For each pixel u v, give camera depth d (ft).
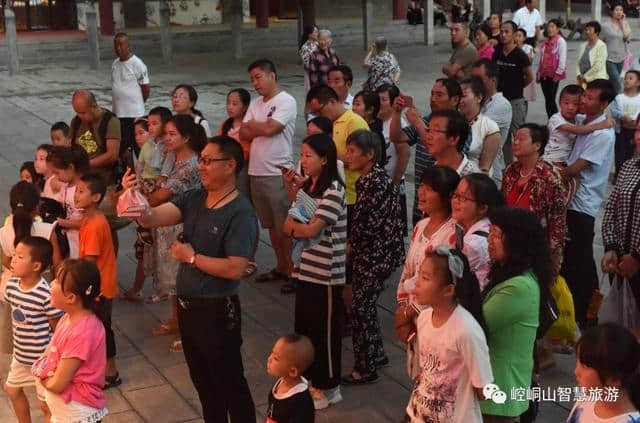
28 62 91.20
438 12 113.29
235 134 27.58
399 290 17.46
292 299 27.02
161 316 26.04
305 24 81.71
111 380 21.70
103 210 23.99
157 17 105.60
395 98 25.82
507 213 14.53
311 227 18.94
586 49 49.67
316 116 25.45
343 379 21.27
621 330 11.70
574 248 23.18
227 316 16.94
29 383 18.76
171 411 20.47
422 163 24.50
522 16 77.20
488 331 14.28
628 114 36.22
